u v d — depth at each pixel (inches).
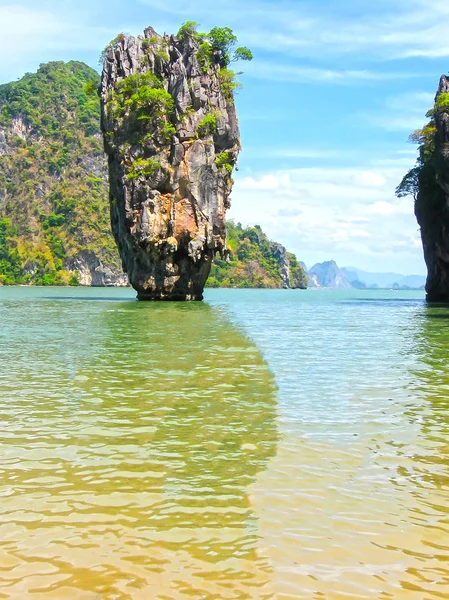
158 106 2140.7
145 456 361.4
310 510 288.7
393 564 242.5
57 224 7652.6
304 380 599.5
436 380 607.2
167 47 2245.3
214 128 2164.1
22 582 226.2
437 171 2092.8
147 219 2123.5
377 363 719.1
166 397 513.3
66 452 366.3
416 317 1622.8
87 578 229.1
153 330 1077.8
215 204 2180.1
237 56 2287.2
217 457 360.5
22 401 492.4
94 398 506.9
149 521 275.7
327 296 4507.9
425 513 287.1
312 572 235.8
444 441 396.5
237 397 516.7
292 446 382.9
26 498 298.5
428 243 2677.2
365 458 361.4
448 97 2038.6
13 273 7209.6
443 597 221.9
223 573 233.8
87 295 3457.2
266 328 1203.2
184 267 2251.5
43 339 916.0
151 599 216.8
